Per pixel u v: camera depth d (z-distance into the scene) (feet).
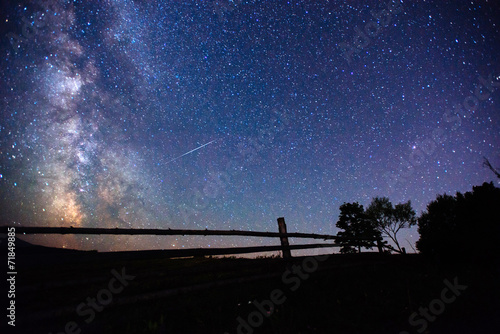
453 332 9.93
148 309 10.12
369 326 10.25
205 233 13.42
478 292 14.66
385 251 24.76
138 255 10.66
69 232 9.57
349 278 16.65
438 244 24.27
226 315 10.52
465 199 24.73
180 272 11.99
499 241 21.80
